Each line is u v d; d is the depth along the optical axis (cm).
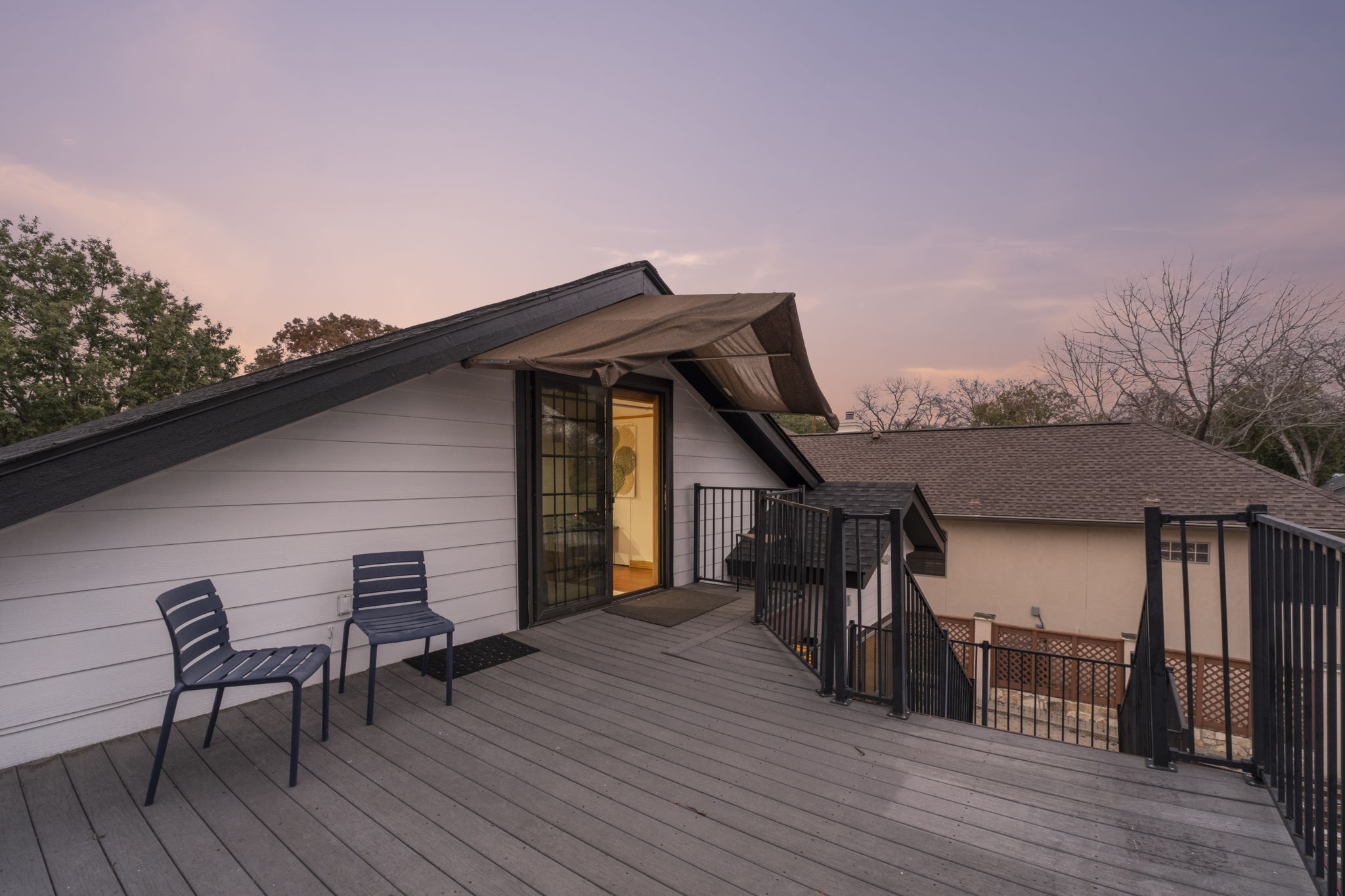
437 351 386
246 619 337
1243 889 182
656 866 197
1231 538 1083
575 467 538
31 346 1867
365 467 390
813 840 211
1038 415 2614
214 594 277
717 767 266
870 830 217
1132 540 1148
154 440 262
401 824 221
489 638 462
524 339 454
